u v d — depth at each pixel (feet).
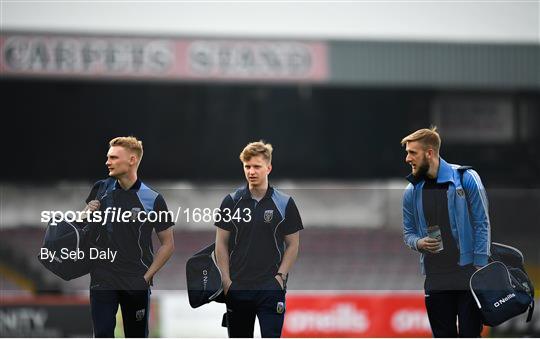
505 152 172.04
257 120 174.70
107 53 152.97
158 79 153.58
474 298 67.92
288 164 175.22
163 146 173.37
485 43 158.20
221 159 173.88
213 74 154.61
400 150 175.63
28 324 108.27
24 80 171.01
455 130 172.45
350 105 176.04
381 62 156.04
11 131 171.63
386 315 106.63
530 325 104.37
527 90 169.48
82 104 172.45
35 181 172.45
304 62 155.63
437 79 158.30
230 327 69.92
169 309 102.37
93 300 69.31
